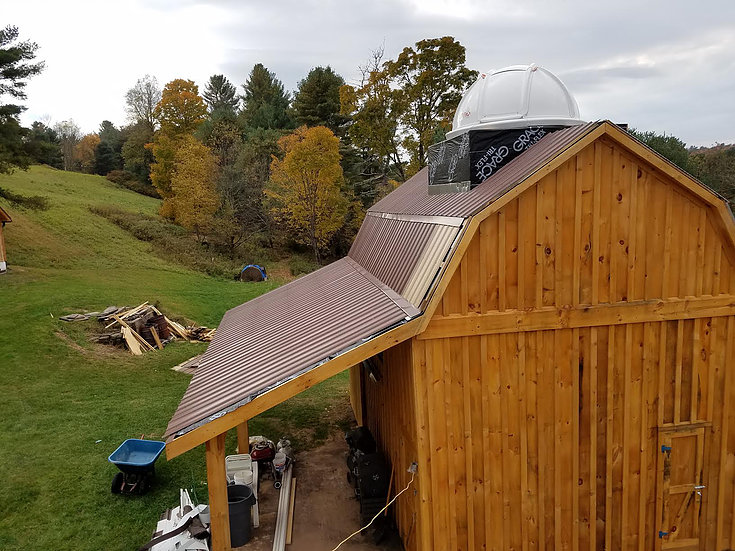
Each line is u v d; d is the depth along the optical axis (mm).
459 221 6785
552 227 6812
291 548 7711
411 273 7672
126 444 10164
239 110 71438
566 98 9164
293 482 9719
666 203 7098
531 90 8977
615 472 7242
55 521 8656
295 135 43344
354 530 8133
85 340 18266
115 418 12891
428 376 6609
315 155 38156
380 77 42344
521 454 6941
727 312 7344
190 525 7387
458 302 6633
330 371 6258
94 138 78312
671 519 7477
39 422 12539
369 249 11422
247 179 46000
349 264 12938
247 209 45781
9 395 14008
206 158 43688
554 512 7074
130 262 32656
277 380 6293
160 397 14438
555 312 6867
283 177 41219
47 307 20422
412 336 6461
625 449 7234
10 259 28031
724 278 7359
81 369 16172
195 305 25406
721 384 7484
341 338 6730
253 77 71062
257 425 12688
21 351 16688
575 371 7016
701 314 7281
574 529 7145
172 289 27906
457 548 6836
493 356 6793
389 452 8602
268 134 51594
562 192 6805
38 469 10320
